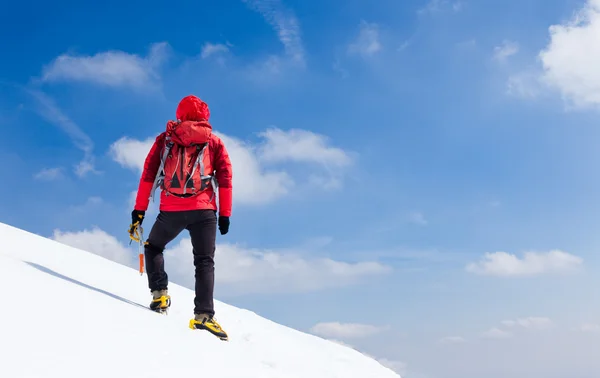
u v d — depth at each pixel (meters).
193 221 4.61
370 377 5.65
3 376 2.11
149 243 4.75
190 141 4.51
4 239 5.84
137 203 4.70
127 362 2.68
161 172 4.60
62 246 6.91
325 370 5.28
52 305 3.02
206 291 4.59
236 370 3.26
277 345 5.68
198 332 4.06
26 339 2.49
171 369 2.81
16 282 3.16
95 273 5.76
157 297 4.68
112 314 3.32
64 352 2.52
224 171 4.73
